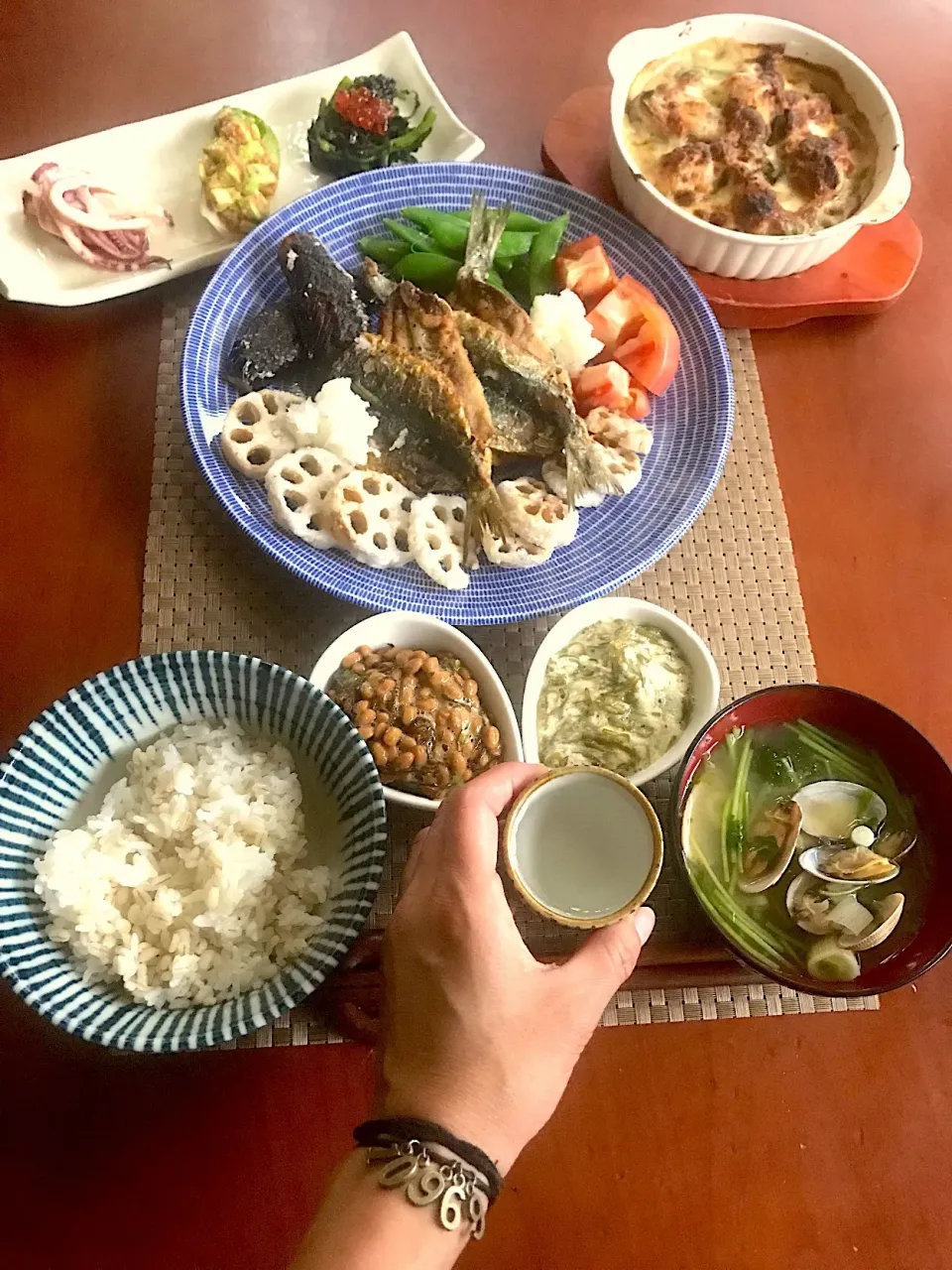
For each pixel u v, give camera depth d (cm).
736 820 93
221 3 145
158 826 86
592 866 79
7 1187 82
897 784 95
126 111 137
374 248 128
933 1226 88
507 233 129
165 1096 86
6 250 124
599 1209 86
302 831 90
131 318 123
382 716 94
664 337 124
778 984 90
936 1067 95
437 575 107
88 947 80
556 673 102
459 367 118
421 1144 66
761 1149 90
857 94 137
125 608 107
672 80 136
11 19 140
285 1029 89
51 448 114
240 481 110
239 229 129
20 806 81
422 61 146
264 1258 82
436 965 70
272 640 107
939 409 132
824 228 131
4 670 102
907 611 118
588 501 117
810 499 124
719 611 115
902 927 90
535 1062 70
